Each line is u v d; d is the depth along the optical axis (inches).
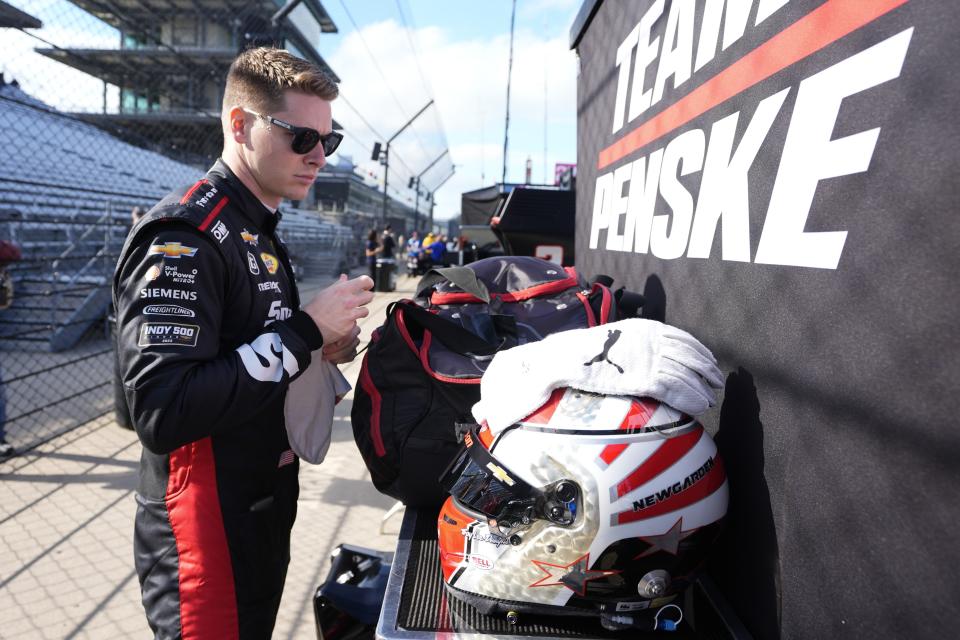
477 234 427.2
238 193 45.3
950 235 24.2
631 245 70.6
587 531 35.9
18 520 110.4
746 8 43.0
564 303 60.6
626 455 36.1
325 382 50.3
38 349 261.7
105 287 290.2
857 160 30.5
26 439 153.6
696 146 51.5
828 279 32.7
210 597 42.7
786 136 37.3
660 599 38.3
